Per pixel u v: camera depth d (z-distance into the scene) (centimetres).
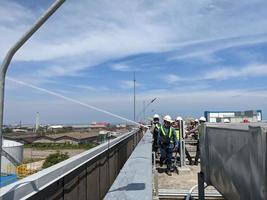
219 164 543
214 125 592
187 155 1536
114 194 407
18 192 268
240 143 429
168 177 1239
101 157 685
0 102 224
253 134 367
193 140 1720
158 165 1431
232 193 471
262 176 337
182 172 1300
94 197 592
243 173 417
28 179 304
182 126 1383
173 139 1300
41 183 319
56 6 228
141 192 415
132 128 1688
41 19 227
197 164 1522
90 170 562
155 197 623
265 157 328
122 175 512
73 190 439
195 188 984
